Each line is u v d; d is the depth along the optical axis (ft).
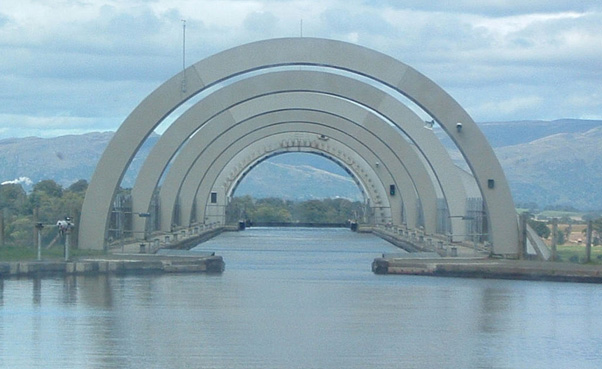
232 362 69.87
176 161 278.26
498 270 150.92
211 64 180.65
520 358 73.97
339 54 181.47
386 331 87.40
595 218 200.13
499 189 181.88
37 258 148.05
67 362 69.15
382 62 182.09
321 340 81.20
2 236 168.55
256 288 130.52
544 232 203.21
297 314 99.60
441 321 95.30
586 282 143.33
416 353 75.25
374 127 272.10
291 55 181.06
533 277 147.95
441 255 188.75
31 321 91.09
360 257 220.43
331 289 130.41
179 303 108.99
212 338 81.66
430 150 238.27
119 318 94.22
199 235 291.99
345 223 507.71
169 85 180.55
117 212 211.00
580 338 84.79
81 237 181.27
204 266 161.89
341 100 269.44
